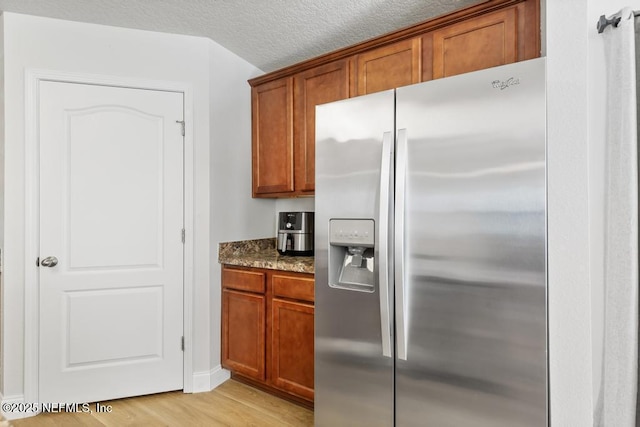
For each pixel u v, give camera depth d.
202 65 2.52
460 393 1.39
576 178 1.35
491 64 1.85
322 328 1.77
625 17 1.41
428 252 1.45
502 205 1.31
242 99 2.85
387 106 1.57
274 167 2.75
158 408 2.26
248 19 2.28
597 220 1.54
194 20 2.29
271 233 3.14
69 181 2.29
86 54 2.31
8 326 2.17
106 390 2.34
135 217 2.41
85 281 2.31
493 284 1.33
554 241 1.37
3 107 2.17
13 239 2.18
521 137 1.28
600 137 1.54
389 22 2.30
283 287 2.29
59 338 2.26
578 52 1.35
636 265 1.41
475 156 1.36
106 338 2.35
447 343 1.42
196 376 2.48
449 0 2.05
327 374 1.75
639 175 1.46
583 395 1.34
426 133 1.46
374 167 1.60
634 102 1.41
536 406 1.26
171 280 2.46
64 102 2.28
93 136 2.33
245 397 2.41
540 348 1.25
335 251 1.77
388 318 1.52
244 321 2.49
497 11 1.83
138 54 2.41
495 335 1.33
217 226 2.60
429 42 2.05
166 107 2.46
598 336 1.54
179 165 2.48
